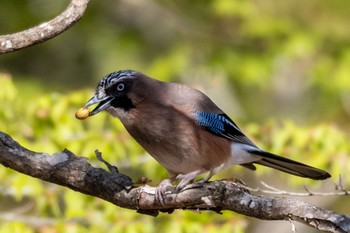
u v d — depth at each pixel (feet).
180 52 69.72
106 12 76.02
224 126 32.04
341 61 70.13
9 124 41.14
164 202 26.17
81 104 41.06
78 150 39.65
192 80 70.28
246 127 42.27
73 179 26.73
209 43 72.79
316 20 73.10
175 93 31.68
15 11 73.46
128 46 74.13
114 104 31.42
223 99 70.44
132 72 31.73
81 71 74.08
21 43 25.70
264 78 68.18
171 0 75.77
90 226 39.04
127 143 40.16
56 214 38.86
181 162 31.86
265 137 42.16
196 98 31.73
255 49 71.77
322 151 40.88
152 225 37.73
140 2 74.59
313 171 32.99
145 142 31.73
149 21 76.13
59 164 26.71
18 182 38.47
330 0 73.56
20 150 26.61
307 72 70.13
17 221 37.63
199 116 31.40
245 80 68.08
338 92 68.59
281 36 70.69
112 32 75.51
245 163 33.65
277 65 70.49
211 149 31.76
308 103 72.74
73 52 74.43
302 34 69.62
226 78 70.13
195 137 31.42
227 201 25.17
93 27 75.00
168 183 26.61
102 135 40.14
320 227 23.97
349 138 45.88
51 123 40.96
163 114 31.17
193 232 37.55
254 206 24.80
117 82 31.30
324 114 71.61
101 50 74.54
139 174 50.88
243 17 71.20
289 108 72.33
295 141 41.16
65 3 73.67
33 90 65.98
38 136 40.68
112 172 27.07
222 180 26.84
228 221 37.52
